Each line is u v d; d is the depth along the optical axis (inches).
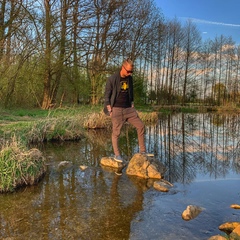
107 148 286.0
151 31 897.5
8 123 360.5
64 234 105.9
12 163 159.0
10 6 506.6
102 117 466.9
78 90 772.0
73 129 354.3
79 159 232.1
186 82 1451.8
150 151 286.0
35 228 110.4
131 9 736.3
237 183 173.3
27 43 562.6
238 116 919.7
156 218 120.2
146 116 649.6
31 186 161.3
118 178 179.2
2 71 539.8
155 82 1413.6
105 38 682.8
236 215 123.3
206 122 678.5
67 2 613.3
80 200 140.3
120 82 186.2
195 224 114.6
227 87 1535.4
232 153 280.4
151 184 167.6
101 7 632.4
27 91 660.1
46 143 310.7
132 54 831.1
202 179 182.1
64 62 660.1
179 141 362.0
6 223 114.7
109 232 107.7
